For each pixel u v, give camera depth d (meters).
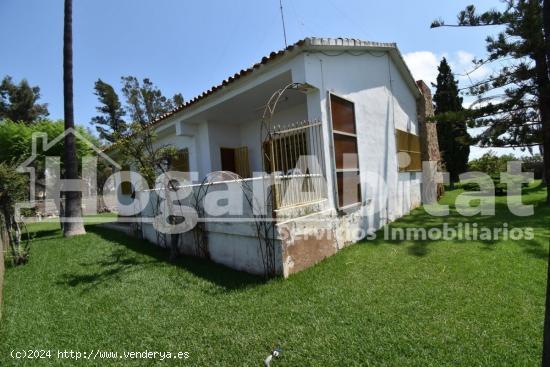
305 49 5.69
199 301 3.87
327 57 6.26
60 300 4.23
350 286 4.00
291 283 4.21
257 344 2.83
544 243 5.25
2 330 3.49
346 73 6.84
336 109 6.30
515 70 8.23
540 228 6.19
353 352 2.59
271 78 6.30
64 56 9.80
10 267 6.05
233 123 10.22
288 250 4.54
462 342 2.61
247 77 6.61
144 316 3.56
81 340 3.15
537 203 9.06
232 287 4.29
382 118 8.41
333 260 5.17
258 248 4.73
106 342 3.07
